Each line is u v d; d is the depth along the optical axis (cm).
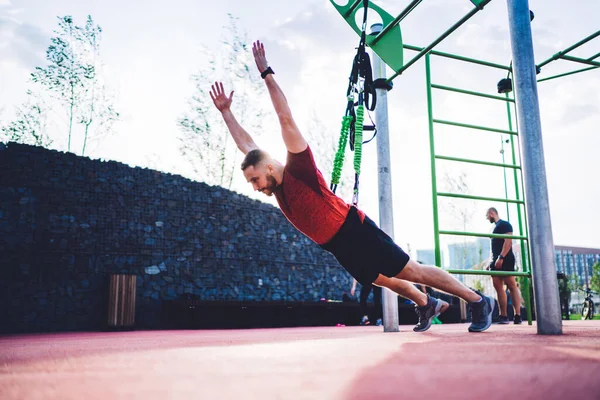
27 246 935
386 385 90
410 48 484
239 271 1184
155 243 1072
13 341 457
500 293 648
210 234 1158
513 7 303
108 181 1048
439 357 145
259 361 146
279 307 1090
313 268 1333
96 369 131
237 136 289
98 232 1009
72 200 998
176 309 1035
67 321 936
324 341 265
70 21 1208
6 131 1171
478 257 1720
